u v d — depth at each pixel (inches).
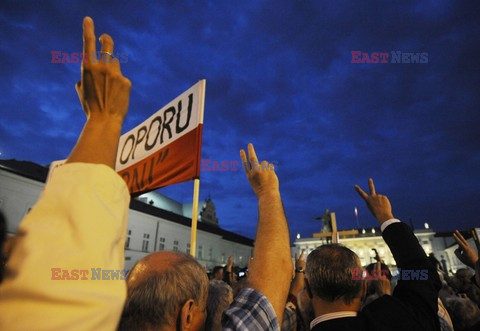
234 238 1966.0
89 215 19.8
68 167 22.0
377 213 68.6
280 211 50.0
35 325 15.9
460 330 93.7
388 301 53.2
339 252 57.3
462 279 142.4
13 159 933.8
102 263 19.2
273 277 43.1
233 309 40.4
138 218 1234.0
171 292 36.7
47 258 17.7
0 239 17.7
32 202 853.2
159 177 168.9
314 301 56.6
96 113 25.2
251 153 53.7
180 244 1443.2
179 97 175.5
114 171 23.3
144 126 195.6
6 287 16.7
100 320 17.9
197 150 150.9
